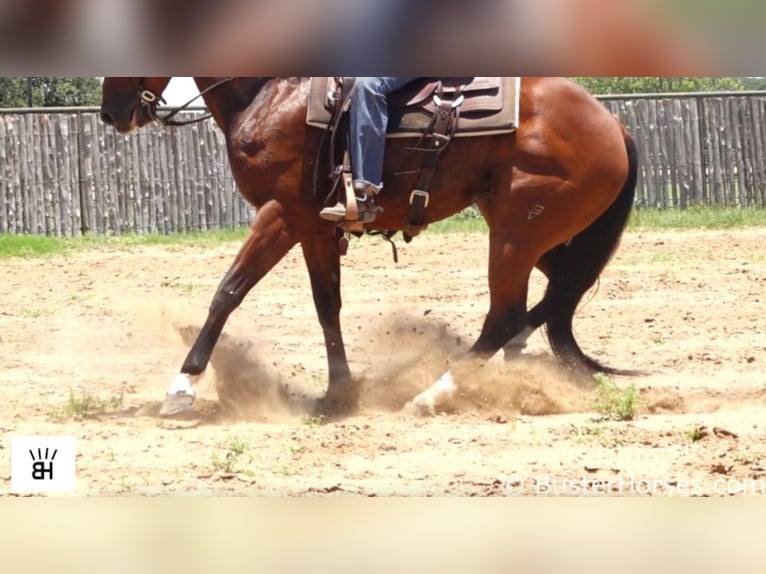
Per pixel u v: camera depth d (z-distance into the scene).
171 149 31.02
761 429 11.05
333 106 11.98
